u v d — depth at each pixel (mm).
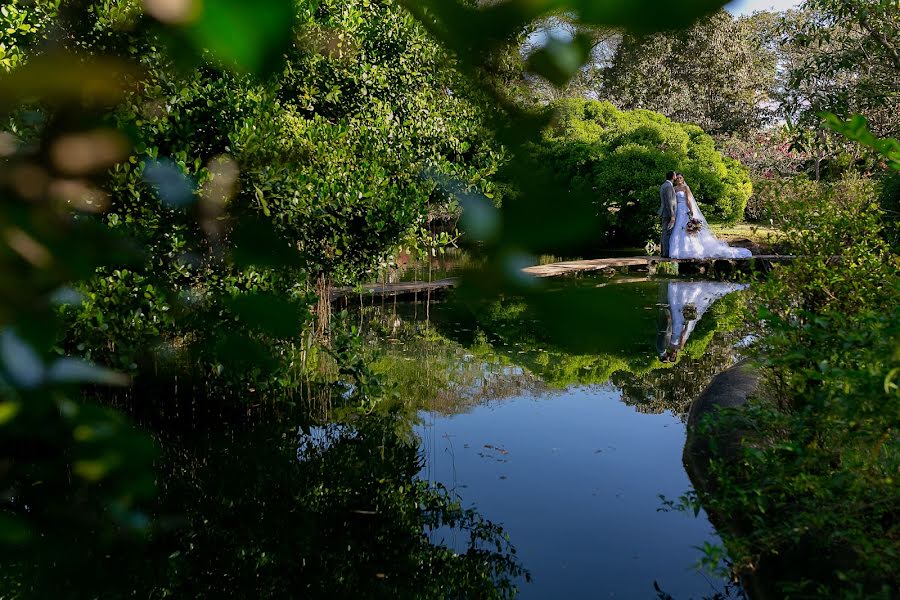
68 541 2447
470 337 8758
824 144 6227
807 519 2566
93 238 306
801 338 3357
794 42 7051
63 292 312
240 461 4527
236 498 4125
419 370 7238
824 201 3770
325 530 3869
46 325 312
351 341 5773
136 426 386
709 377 7152
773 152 17438
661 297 11406
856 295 3359
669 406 6215
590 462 4875
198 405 4770
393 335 8859
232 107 2430
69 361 350
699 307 10609
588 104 17078
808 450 2832
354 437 5289
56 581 2275
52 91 251
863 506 2453
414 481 4551
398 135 4664
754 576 3068
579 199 244
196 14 194
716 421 3541
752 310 3814
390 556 3594
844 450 2693
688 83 22078
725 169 16375
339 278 4789
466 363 7527
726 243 15180
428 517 4047
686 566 3506
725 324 9469
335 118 5066
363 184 3096
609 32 222
